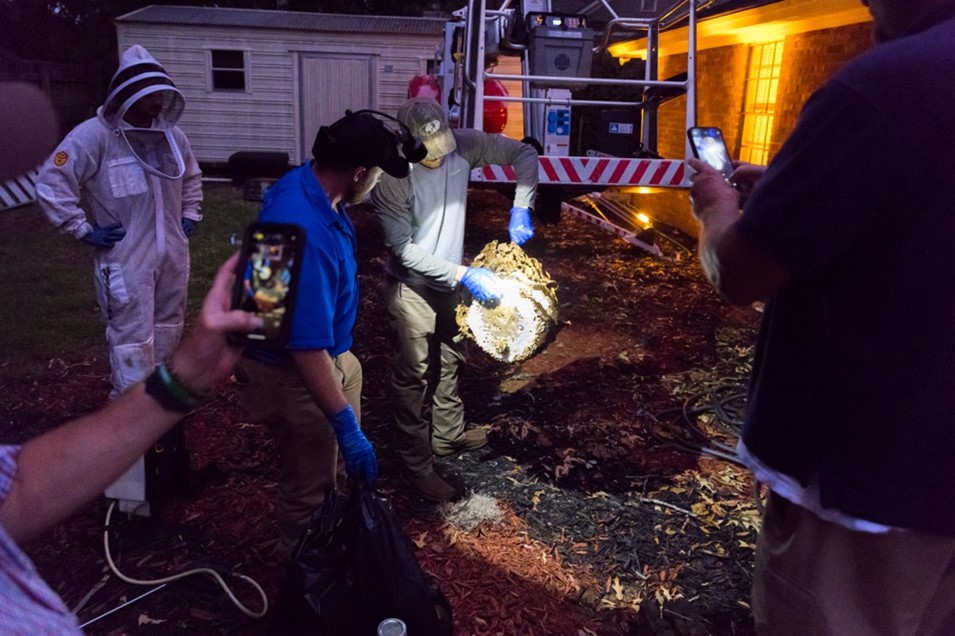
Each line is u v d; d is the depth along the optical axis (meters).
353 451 2.58
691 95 6.36
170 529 3.49
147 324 3.83
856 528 1.49
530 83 7.24
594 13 11.57
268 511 3.65
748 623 2.99
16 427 4.48
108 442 1.10
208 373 1.12
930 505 1.45
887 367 1.41
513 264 3.73
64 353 5.61
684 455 4.34
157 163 3.80
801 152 1.36
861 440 1.46
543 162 6.20
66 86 14.75
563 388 5.23
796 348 1.57
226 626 2.93
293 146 15.30
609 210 11.08
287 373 2.70
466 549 3.42
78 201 3.58
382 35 14.69
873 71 1.32
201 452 4.17
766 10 7.20
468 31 6.38
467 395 5.07
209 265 8.19
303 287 2.39
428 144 3.37
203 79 14.72
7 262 7.96
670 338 6.28
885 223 1.35
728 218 1.62
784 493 1.63
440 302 3.79
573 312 6.94
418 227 3.61
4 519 1.04
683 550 3.45
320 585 2.41
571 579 3.24
